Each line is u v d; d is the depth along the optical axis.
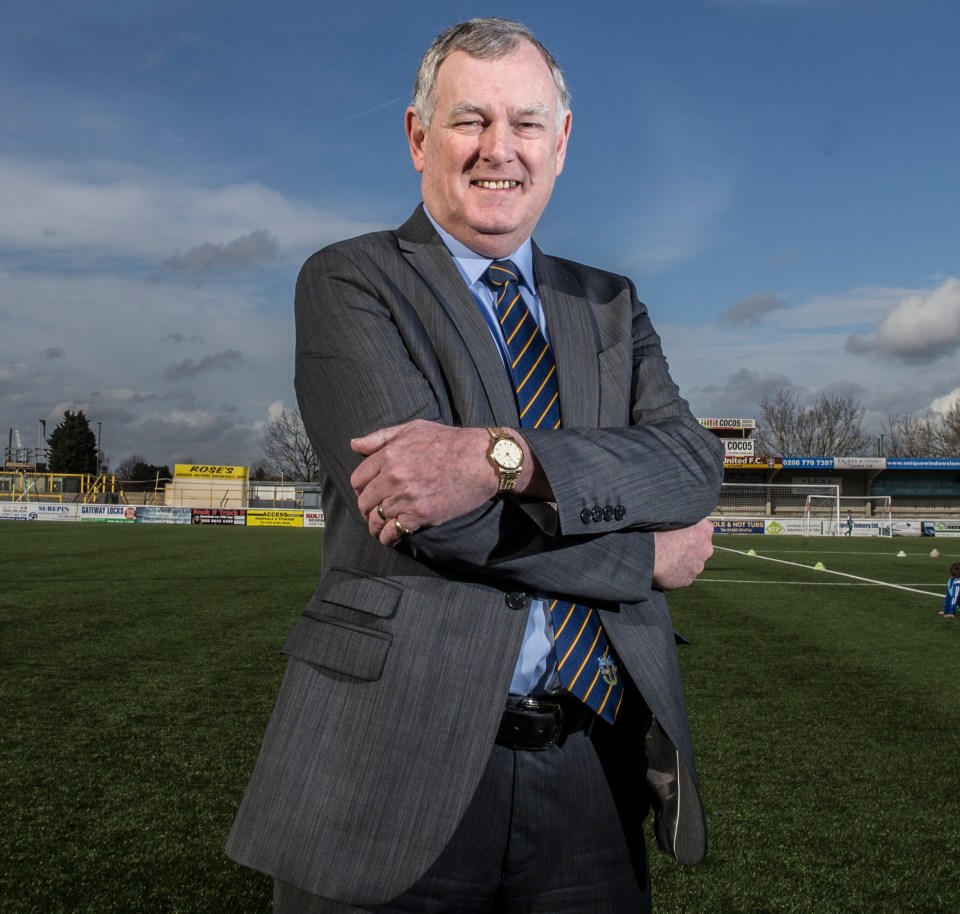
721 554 24.81
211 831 3.92
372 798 1.27
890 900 3.41
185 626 9.66
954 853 3.86
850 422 62.56
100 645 8.46
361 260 1.48
